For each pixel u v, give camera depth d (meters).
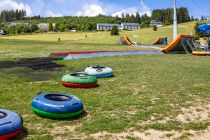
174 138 7.59
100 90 12.52
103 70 15.61
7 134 6.58
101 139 7.25
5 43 41.38
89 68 15.76
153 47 40.62
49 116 8.41
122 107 9.98
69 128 7.88
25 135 7.30
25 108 9.52
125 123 8.38
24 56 24.61
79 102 8.84
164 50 32.19
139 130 7.96
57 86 13.19
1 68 17.81
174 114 9.44
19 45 38.00
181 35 33.47
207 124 8.66
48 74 16.36
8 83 13.55
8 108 9.47
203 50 34.97
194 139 7.60
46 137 7.20
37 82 14.08
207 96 11.90
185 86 13.68
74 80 12.82
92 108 9.74
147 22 152.25
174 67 20.14
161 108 9.97
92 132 7.66
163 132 7.94
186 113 9.61
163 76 16.27
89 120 8.55
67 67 19.30
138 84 13.94
